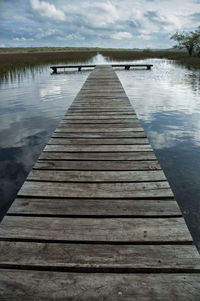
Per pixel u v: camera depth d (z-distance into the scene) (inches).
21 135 170.7
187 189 99.8
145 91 339.0
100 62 937.5
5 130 181.2
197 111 229.3
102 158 91.5
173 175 111.8
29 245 48.3
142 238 49.8
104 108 176.7
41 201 64.1
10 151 143.0
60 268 42.9
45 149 101.2
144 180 74.4
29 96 314.2
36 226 53.7
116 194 66.8
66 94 330.3
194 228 77.9
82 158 91.5
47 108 251.0
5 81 439.8
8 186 105.7
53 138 115.4
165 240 49.0
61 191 68.7
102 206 61.6
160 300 36.7
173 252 46.2
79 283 39.8
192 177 109.5
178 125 188.9
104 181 74.1
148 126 187.5
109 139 113.0
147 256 45.2
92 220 56.3
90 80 338.6
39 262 43.7
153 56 1314.0
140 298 37.0
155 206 61.2
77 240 49.4
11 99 294.8
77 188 70.4
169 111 231.8
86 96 226.1
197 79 444.1
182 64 791.1
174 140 157.5
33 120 207.9
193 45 1109.7
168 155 134.3
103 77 370.6
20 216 57.6
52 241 49.6
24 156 136.2
